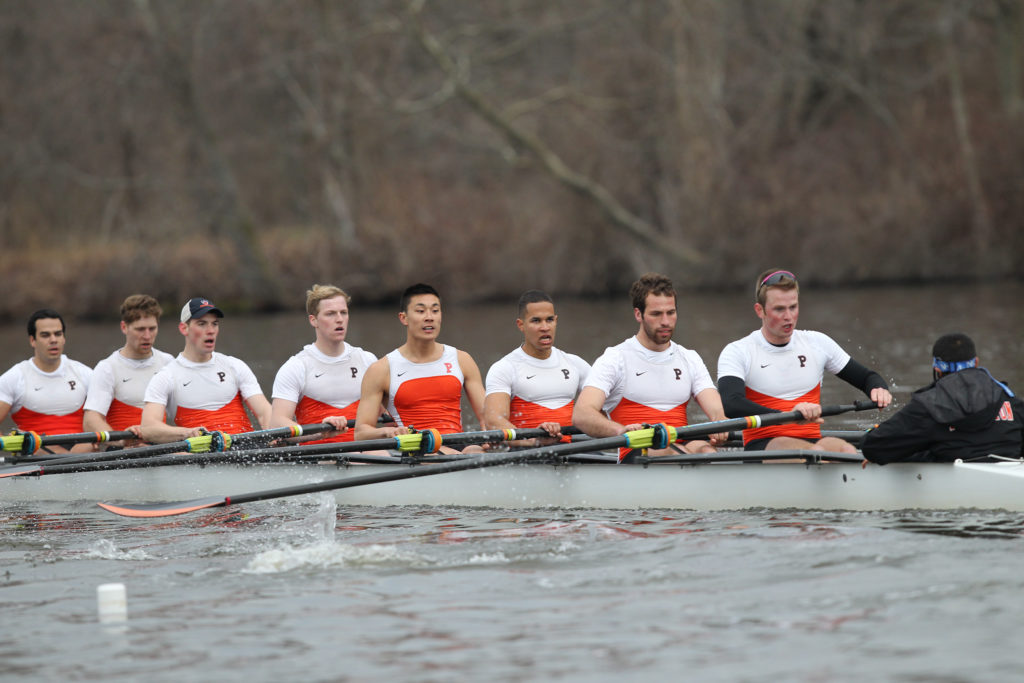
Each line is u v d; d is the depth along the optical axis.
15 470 38.47
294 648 22.34
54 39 140.88
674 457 34.44
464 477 36.56
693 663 20.94
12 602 26.14
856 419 50.91
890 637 21.75
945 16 137.88
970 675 19.86
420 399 38.84
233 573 28.06
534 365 39.91
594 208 142.75
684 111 142.75
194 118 139.88
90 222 152.00
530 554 28.98
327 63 150.00
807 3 145.62
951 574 25.39
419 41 137.62
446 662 21.41
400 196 147.00
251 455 37.19
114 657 22.19
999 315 93.81
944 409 31.00
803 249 137.38
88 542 32.59
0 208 146.62
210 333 42.81
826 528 30.52
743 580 25.73
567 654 21.58
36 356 45.28
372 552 29.61
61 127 145.62
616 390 37.28
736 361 37.84
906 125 139.88
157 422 41.50
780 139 147.12
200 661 21.83
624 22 143.62
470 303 144.75
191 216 144.25
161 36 137.88
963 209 133.00
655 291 36.34
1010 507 30.69
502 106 150.62
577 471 35.62
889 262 135.25
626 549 29.14
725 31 143.75
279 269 142.25
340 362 42.38
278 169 164.00
